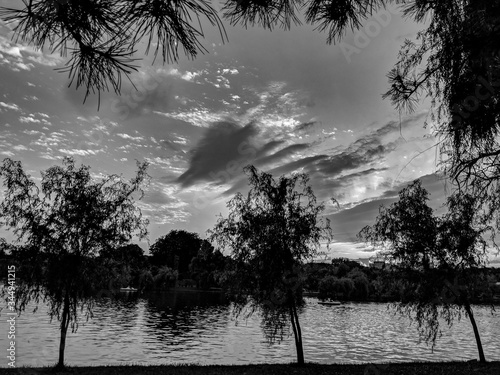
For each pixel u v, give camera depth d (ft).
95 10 7.92
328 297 431.84
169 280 512.63
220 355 110.32
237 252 77.05
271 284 74.49
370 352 122.11
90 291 66.74
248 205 80.07
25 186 64.34
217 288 532.32
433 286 78.59
